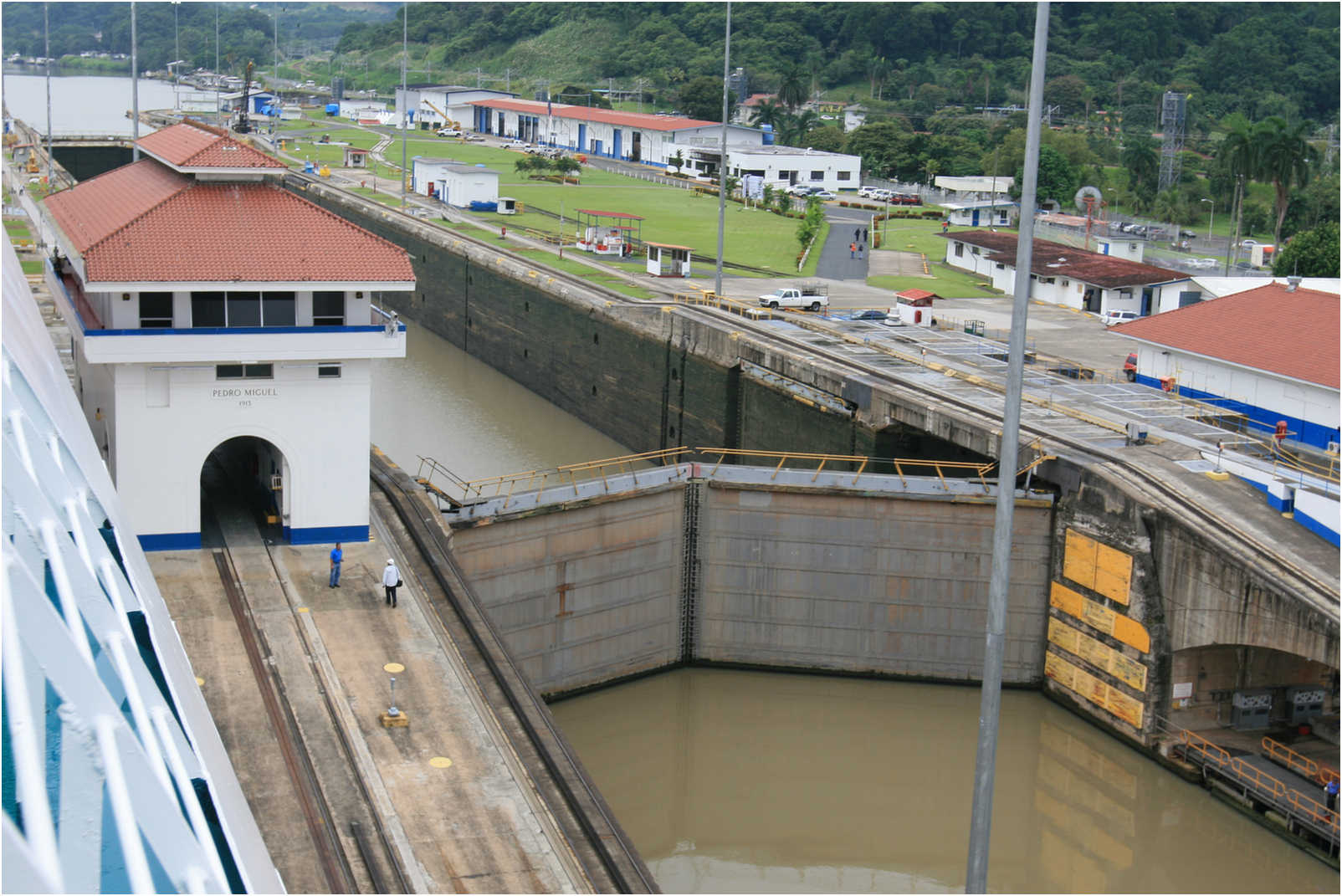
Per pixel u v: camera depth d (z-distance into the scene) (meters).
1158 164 182.12
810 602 60.12
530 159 185.00
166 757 16.19
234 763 37.25
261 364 49.88
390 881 33.03
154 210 50.84
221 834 17.36
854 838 49.88
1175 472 55.66
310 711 40.25
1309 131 188.50
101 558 19.25
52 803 11.84
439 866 33.81
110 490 27.36
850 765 54.91
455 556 53.06
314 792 36.31
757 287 111.88
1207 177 189.50
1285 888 46.00
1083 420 65.81
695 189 177.00
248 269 49.47
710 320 88.38
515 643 56.88
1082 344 97.44
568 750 39.34
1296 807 46.16
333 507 51.88
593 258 122.19
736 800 52.44
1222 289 107.25
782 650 60.81
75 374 63.50
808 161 183.12
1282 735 52.78
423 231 133.00
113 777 12.64
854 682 60.22
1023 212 33.09
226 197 52.28
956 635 59.06
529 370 109.44
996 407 67.25
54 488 19.05
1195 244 154.62
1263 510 52.09
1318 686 54.62
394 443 87.56
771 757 55.47
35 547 15.71
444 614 47.31
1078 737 55.56
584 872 34.06
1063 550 56.59
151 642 20.30
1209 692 53.00
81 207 59.25
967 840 49.88
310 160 192.38
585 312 98.94
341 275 50.22
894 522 58.47
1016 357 33.59
